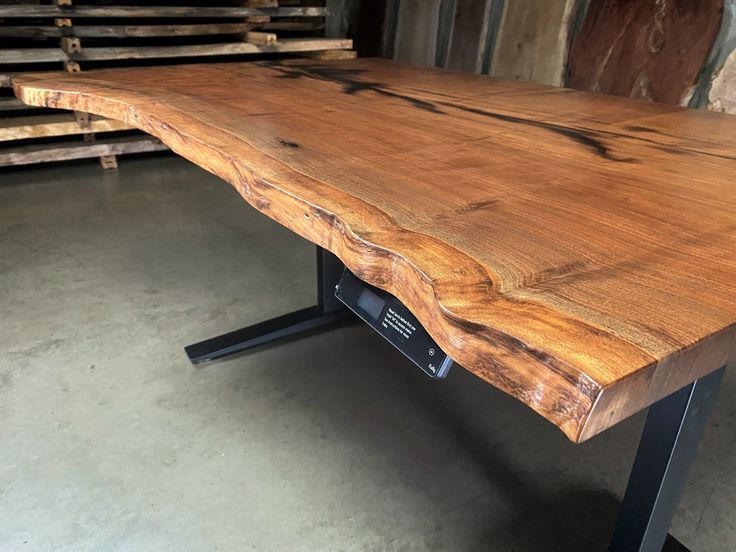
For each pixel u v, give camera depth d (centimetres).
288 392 158
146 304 195
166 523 117
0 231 241
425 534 119
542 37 271
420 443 143
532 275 59
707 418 84
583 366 44
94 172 319
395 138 112
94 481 126
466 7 304
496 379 50
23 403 147
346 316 186
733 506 130
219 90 154
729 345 52
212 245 241
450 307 53
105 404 149
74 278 209
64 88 149
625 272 60
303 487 128
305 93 155
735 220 76
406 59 352
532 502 128
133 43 354
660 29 228
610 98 167
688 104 226
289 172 89
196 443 138
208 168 104
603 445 146
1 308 188
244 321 188
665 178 93
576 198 82
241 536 115
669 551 113
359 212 74
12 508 118
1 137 278
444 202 78
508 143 111
